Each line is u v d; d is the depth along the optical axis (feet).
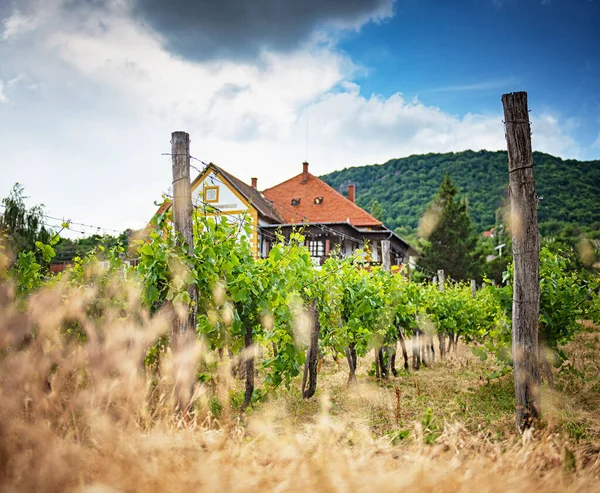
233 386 20.35
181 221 17.44
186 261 17.08
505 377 30.73
